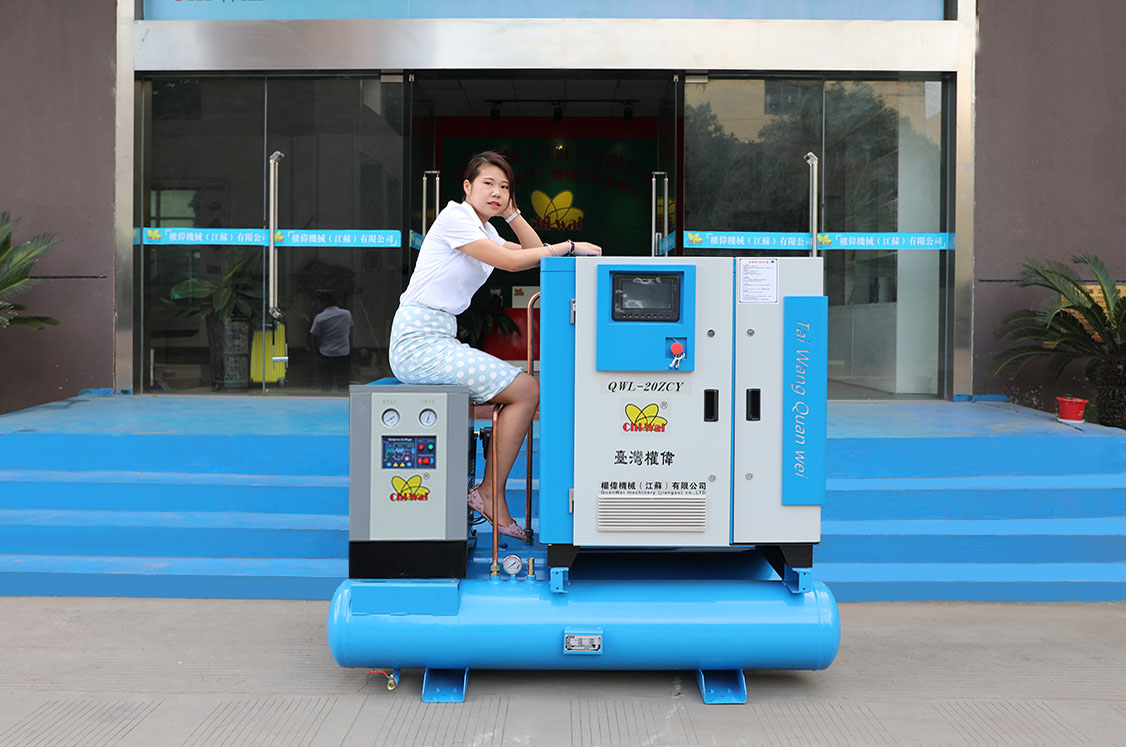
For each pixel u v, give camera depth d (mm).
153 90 7316
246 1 7301
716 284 3010
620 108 10992
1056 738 2713
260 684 3131
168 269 7367
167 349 7398
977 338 7242
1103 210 7219
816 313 3018
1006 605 4102
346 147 7324
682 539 3027
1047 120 7199
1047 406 7254
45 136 7246
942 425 5672
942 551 4387
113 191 7250
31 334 7285
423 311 3250
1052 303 6250
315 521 4516
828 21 7191
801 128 7289
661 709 2947
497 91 10055
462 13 7328
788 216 7305
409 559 3027
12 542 4418
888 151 7316
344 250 7348
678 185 7285
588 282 2998
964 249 7219
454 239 3178
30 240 6680
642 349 2977
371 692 3076
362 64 7207
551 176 12414
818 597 3082
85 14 7199
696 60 7191
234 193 7340
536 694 3072
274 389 7402
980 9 7168
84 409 6430
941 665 3348
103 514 4621
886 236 7316
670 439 3014
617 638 2988
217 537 4402
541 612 3018
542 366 3014
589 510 3012
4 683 3107
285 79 7320
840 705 2975
